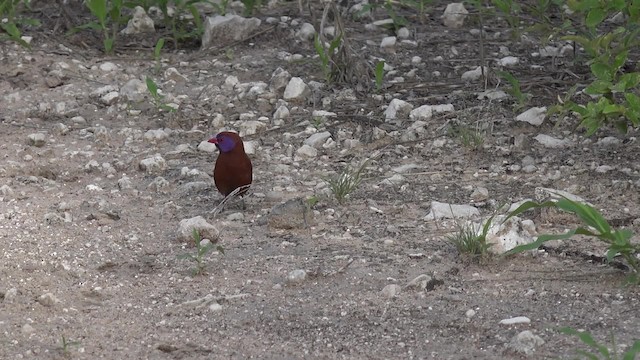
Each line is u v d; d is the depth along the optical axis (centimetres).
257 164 1228
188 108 1392
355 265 959
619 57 1148
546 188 1105
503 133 1289
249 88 1446
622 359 750
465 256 964
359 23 1673
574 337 815
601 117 1129
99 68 1512
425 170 1198
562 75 1439
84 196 1129
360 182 1162
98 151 1267
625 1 1162
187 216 1079
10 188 1126
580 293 895
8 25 1530
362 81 1431
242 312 877
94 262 970
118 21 1574
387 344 819
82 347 814
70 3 1708
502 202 1096
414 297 895
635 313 855
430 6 1742
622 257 953
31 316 865
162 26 1670
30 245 994
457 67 1505
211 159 1246
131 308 885
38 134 1279
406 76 1476
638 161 1200
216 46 1593
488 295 898
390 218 1067
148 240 1022
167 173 1202
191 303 887
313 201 1062
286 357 801
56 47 1573
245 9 1688
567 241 1000
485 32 1636
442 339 825
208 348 813
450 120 1322
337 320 860
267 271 951
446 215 1059
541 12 1483
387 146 1270
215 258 979
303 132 1310
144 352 809
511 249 931
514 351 795
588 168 1184
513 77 1338
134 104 1408
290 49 1585
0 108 1390
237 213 1073
